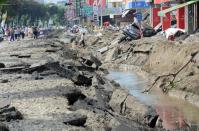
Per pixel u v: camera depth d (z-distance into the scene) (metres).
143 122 21.44
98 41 81.44
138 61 51.31
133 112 22.58
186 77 32.66
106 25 116.94
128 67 51.94
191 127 22.28
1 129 13.98
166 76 35.56
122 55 58.09
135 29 65.50
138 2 88.69
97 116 18.14
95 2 133.50
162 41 48.00
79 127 15.65
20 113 16.64
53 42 67.38
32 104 18.41
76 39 89.25
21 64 30.92
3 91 21.45
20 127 14.90
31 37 86.44
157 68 41.25
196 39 46.00
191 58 35.00
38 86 22.66
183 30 57.75
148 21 86.12
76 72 29.83
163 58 41.66
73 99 20.78
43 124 15.29
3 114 15.98
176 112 25.98
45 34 115.56
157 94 32.62
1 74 27.20
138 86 36.88
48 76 26.23
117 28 95.06
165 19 67.81
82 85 27.39
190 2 54.47
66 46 70.69
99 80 33.62
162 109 27.00
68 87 22.14
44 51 45.94
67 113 17.00
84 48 74.25
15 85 23.00
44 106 18.09
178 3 63.31
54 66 28.34
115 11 119.62
